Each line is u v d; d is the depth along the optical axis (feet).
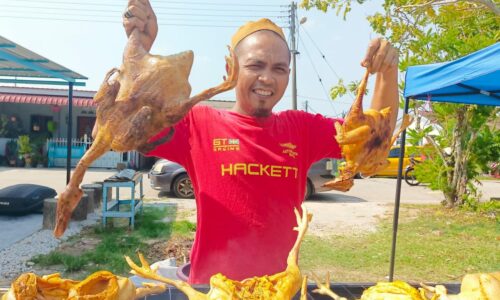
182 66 4.94
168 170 36.86
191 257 7.20
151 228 24.14
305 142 7.39
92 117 69.92
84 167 4.74
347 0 28.71
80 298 4.58
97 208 29.86
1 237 21.71
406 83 18.07
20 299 4.41
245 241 6.70
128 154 64.85
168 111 4.70
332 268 18.88
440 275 18.11
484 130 34.01
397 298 5.05
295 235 6.98
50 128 67.41
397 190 17.02
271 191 6.79
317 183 38.42
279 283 5.11
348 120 5.75
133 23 5.08
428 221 29.45
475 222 29.17
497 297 5.10
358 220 29.71
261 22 6.61
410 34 30.58
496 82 17.57
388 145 6.05
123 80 4.90
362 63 5.88
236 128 6.97
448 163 34.65
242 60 6.54
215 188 6.82
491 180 68.39
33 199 27.09
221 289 4.95
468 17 31.60
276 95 6.60
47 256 18.24
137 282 9.86
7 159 63.57
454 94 19.40
